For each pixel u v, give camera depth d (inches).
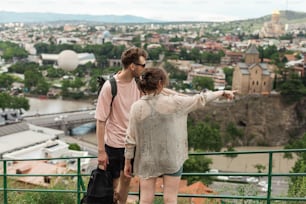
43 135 3538.4
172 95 288.7
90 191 318.3
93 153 3565.5
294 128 4886.8
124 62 307.0
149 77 281.3
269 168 358.0
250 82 5236.2
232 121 4815.5
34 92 6943.9
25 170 1498.5
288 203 547.8
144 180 292.7
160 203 454.9
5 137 3339.1
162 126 282.7
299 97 4884.4
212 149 3843.5
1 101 5078.7
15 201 598.2
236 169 3107.8
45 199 593.6
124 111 313.7
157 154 285.0
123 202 334.0
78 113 5167.3
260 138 4835.1
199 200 703.1
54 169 1486.2
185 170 2428.6
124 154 305.7
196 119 4761.3
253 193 583.8
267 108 4889.3
